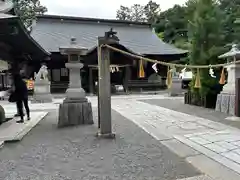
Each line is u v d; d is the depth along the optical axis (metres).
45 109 10.66
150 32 28.03
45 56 8.45
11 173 3.52
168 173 3.47
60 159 4.10
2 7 6.68
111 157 4.18
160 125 6.86
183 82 20.94
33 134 5.90
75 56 7.09
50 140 5.33
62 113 6.90
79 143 5.06
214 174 3.43
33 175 3.45
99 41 5.36
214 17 10.73
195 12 11.27
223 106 9.05
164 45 24.48
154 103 12.62
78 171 3.58
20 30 5.36
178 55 21.77
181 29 32.50
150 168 3.67
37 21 24.80
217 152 4.32
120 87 23.05
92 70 19.27
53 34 22.89
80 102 7.12
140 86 21.77
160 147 4.75
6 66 7.65
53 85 19.89
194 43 10.86
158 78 22.45
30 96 16.88
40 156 4.25
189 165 3.78
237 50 8.68
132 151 4.50
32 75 18.06
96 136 5.62
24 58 8.25
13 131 6.02
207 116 8.20
